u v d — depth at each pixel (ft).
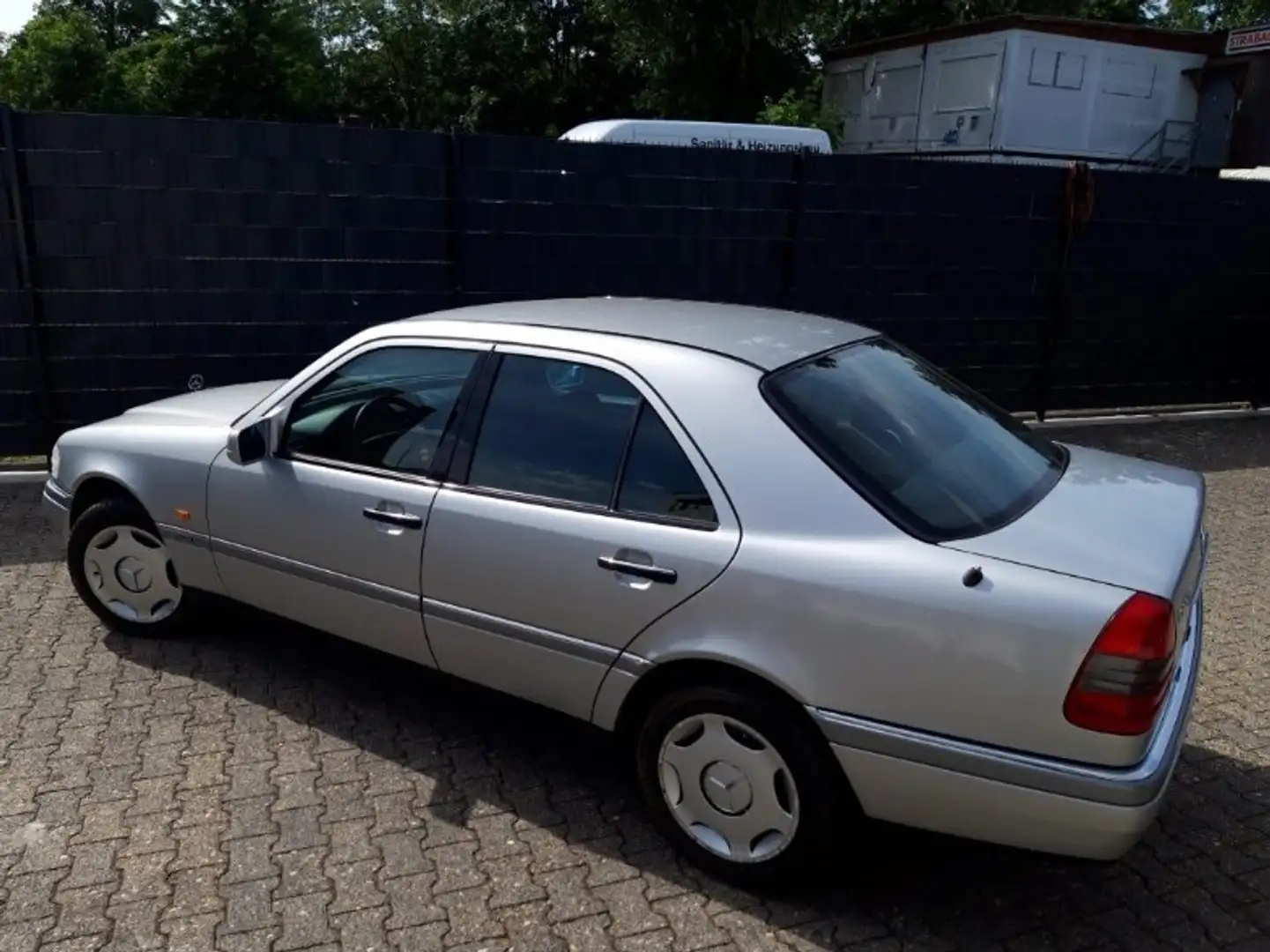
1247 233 31.48
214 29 89.56
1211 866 10.47
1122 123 53.83
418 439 11.58
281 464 12.48
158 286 22.81
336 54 101.45
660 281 26.43
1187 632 10.07
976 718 8.39
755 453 9.54
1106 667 8.03
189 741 12.33
